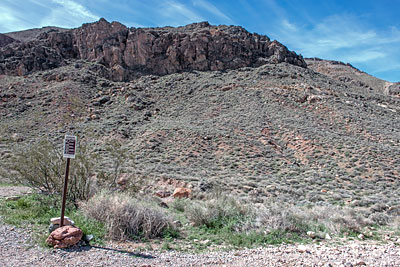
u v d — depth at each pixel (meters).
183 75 54.72
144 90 49.84
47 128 34.19
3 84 49.22
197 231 8.58
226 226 8.72
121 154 12.68
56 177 10.52
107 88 50.44
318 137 29.69
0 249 5.73
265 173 23.00
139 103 44.78
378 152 25.86
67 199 9.91
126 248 6.48
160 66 57.62
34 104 42.25
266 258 6.24
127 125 36.69
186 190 15.55
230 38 63.12
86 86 49.12
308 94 44.56
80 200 9.98
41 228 7.29
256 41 66.31
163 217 8.38
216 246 7.26
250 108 39.06
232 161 25.16
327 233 8.80
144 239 7.30
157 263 5.68
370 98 53.03
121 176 13.73
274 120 34.75
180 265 5.65
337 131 33.81
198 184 17.62
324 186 19.55
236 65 57.94
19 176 11.98
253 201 14.74
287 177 21.98
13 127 34.19
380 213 12.02
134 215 7.94
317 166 24.55
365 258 6.46
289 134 31.09
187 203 12.46
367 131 33.59
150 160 25.06
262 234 8.19
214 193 14.84
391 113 44.62
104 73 55.03
